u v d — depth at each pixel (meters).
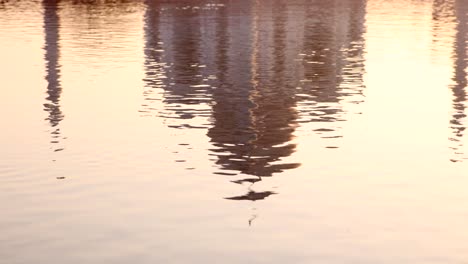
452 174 11.91
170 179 11.54
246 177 11.70
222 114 17.05
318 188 11.07
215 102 18.58
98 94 19.53
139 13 50.50
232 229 9.13
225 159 12.90
